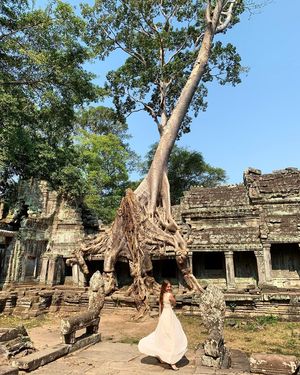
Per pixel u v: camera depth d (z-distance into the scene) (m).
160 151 20.12
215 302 6.32
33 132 21.19
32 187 20.97
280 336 10.32
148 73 24.94
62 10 17.61
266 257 17.67
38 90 19.27
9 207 22.17
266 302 13.72
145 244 16.42
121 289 17.66
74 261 18.52
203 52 22.00
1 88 17.62
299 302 13.36
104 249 17.55
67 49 18.27
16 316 13.96
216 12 22.08
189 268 16.30
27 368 5.61
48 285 18.83
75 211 20.97
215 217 20.67
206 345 6.03
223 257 20.11
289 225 18.77
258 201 20.58
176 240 16.61
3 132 17.52
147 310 14.09
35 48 18.36
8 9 16.98
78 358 6.52
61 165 21.50
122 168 32.16
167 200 19.20
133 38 25.17
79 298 15.60
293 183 21.09
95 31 24.81
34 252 19.45
